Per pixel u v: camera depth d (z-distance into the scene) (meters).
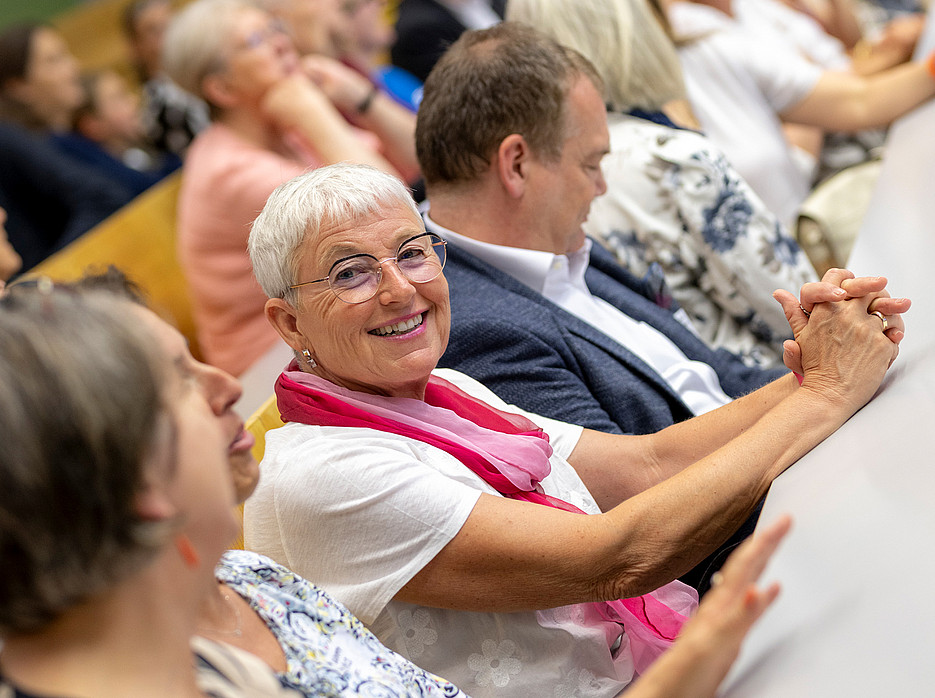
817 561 1.09
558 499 1.65
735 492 1.42
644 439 1.85
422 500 1.45
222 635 1.17
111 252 3.79
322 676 1.19
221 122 3.51
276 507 1.51
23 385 0.74
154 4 5.81
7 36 5.30
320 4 4.21
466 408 1.75
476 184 2.08
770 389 1.80
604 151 2.11
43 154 4.78
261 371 2.48
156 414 0.81
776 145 3.29
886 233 2.10
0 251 2.83
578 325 2.07
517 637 1.52
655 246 2.54
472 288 2.04
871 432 1.34
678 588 1.76
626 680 1.58
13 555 0.76
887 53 3.75
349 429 1.56
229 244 3.45
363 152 3.44
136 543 0.79
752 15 4.43
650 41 2.64
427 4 4.63
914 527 1.06
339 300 1.54
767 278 2.51
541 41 2.07
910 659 0.87
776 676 0.95
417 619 1.52
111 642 0.82
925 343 1.57
